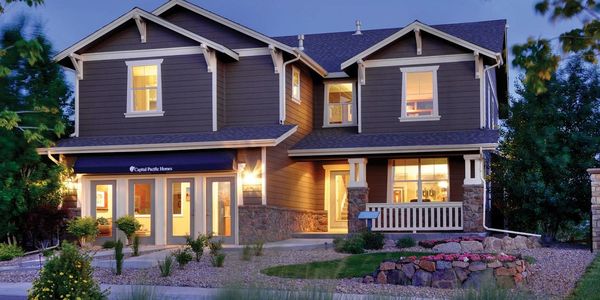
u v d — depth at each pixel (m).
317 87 28.28
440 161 25.44
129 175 24.48
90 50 25.67
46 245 24.19
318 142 25.59
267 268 16.39
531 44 9.05
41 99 26.12
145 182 24.38
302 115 26.81
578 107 24.27
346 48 30.00
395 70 25.75
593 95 24.12
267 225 23.06
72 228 23.39
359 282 14.95
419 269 14.63
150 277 15.98
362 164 24.39
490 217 25.11
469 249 19.64
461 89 25.14
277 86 24.83
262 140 22.73
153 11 25.91
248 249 17.98
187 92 24.77
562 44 9.05
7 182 23.36
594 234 19.31
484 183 23.11
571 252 18.95
